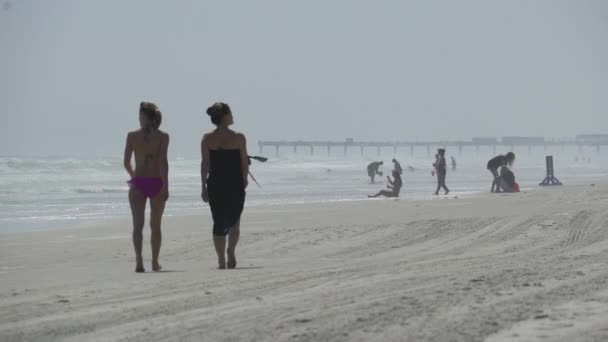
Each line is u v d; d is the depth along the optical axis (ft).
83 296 79.71
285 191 507.30
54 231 216.74
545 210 205.67
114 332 59.06
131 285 88.79
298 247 152.25
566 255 107.45
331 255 137.28
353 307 65.67
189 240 171.42
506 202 273.75
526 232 157.48
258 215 251.80
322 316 61.87
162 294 79.87
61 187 604.49
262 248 152.35
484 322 57.52
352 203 318.24
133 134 115.96
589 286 73.92
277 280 88.94
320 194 462.60
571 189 356.59
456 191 472.44
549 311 61.26
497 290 72.84
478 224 176.96
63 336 58.29
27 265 129.59
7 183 654.53
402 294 72.33
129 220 256.93
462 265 99.40
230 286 84.79
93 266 123.54
